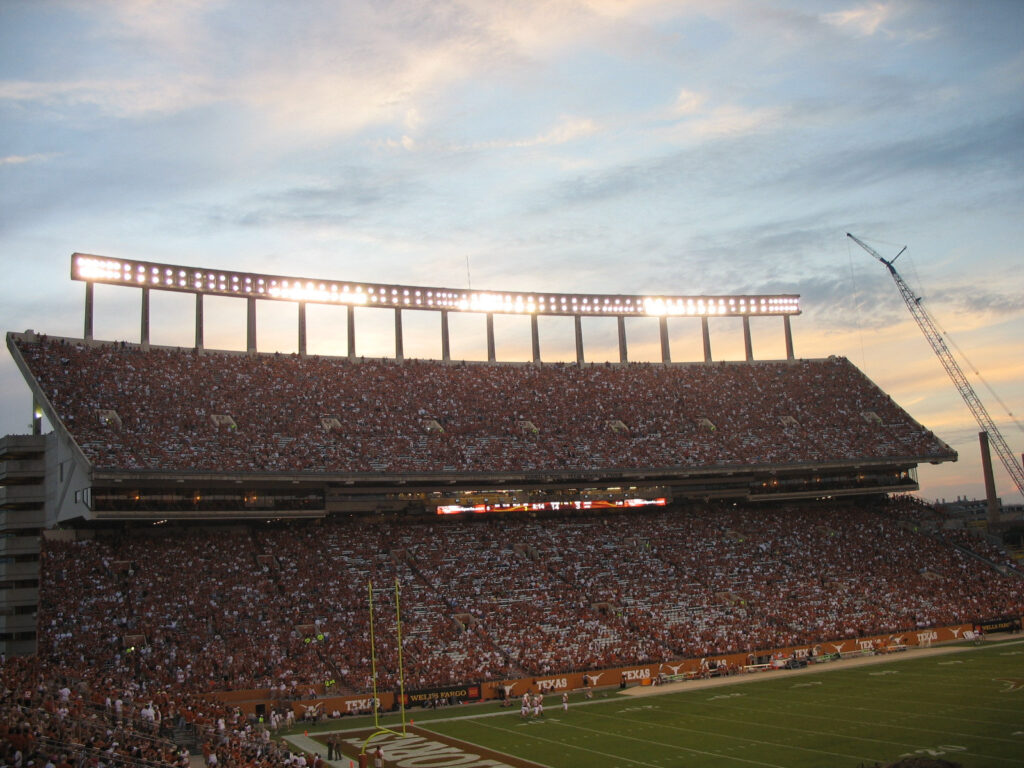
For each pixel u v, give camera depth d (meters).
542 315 102.00
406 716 60.31
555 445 89.81
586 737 50.25
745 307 109.94
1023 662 67.56
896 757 41.44
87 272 79.75
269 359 87.69
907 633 80.19
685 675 70.62
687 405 100.75
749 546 92.00
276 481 75.06
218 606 67.88
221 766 40.16
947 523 103.44
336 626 68.88
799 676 68.50
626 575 83.62
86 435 70.50
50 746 33.19
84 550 69.31
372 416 85.94
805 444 98.12
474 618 73.31
